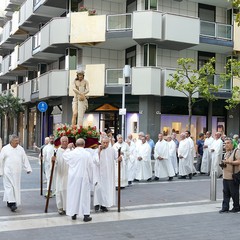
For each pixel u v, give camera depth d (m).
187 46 25.81
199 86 21.98
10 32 39.06
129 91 24.58
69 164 9.16
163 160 17.19
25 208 10.49
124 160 14.39
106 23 24.91
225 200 10.23
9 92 34.50
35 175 17.61
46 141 13.52
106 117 26.62
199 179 17.75
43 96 28.06
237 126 28.62
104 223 8.87
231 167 10.17
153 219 9.31
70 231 8.10
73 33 25.34
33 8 31.31
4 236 7.64
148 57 24.92
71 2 27.84
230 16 28.48
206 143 19.64
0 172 10.04
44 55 30.39
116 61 27.94
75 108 16.33
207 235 7.88
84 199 9.05
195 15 27.47
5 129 44.72
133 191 13.75
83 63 26.94
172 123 26.19
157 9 25.78
